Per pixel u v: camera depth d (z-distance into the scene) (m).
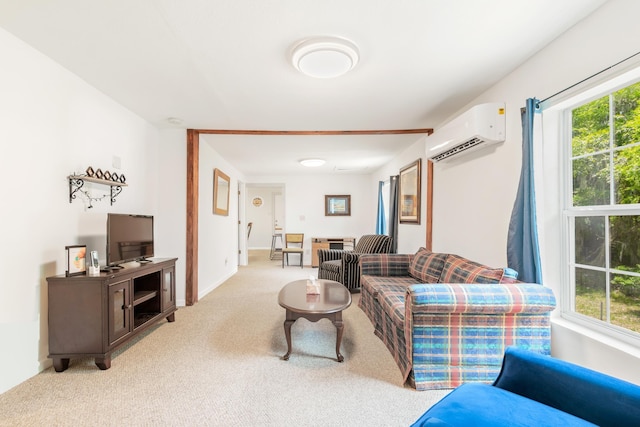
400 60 2.07
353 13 1.59
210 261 4.43
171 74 2.28
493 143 2.38
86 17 1.63
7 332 1.79
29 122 1.92
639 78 1.48
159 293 2.79
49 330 1.98
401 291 2.60
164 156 3.62
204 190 4.18
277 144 4.34
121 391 1.78
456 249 3.01
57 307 1.99
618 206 1.58
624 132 1.57
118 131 2.85
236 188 6.27
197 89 2.54
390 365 2.11
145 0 1.49
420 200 3.93
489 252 2.47
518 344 1.82
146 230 2.81
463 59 2.05
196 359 2.19
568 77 1.73
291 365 2.11
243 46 1.91
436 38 1.81
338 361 2.16
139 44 1.89
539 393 1.12
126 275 2.24
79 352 2.00
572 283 1.88
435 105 2.89
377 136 3.92
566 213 1.89
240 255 7.02
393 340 2.24
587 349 1.62
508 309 1.75
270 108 2.97
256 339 2.57
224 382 1.88
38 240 1.99
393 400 1.70
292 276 5.54
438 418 0.96
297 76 2.30
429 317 1.81
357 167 6.18
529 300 1.75
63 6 1.54
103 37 1.82
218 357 2.22
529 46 1.90
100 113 2.59
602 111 1.69
